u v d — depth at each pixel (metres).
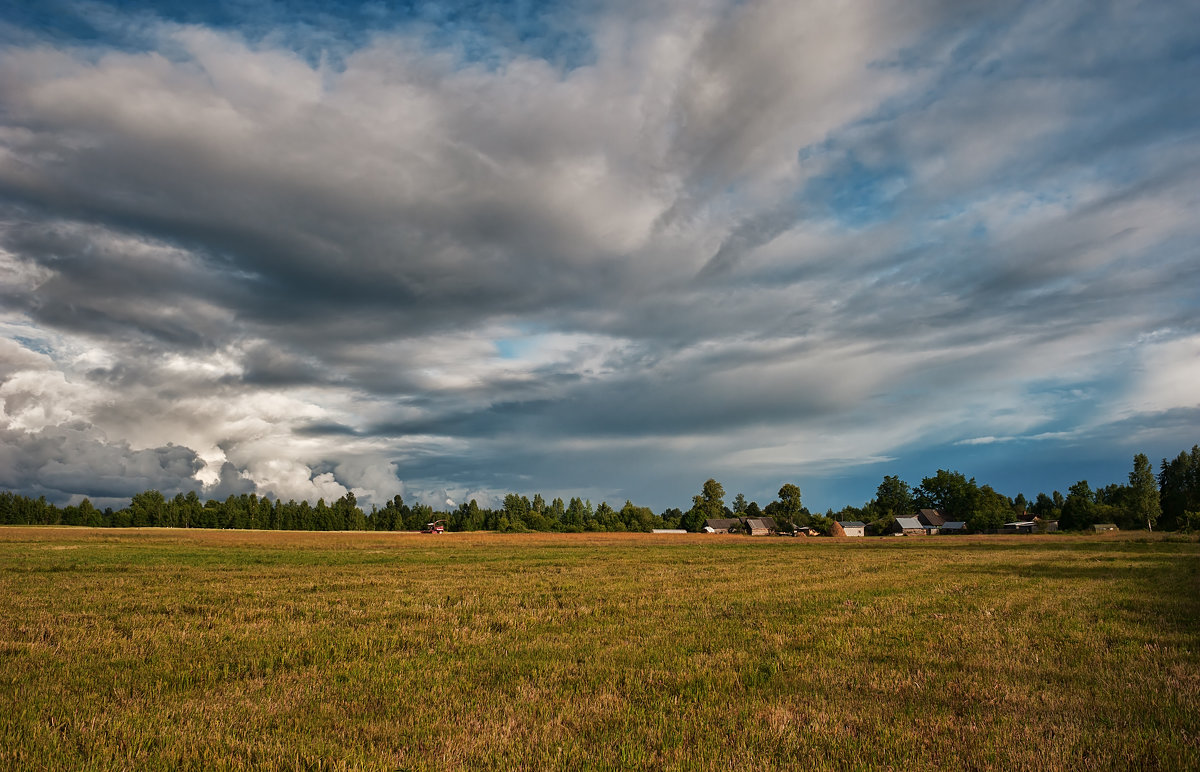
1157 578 26.89
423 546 66.56
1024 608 17.62
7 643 12.21
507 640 13.20
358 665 10.81
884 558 44.91
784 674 10.13
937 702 8.58
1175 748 6.71
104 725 7.61
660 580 27.14
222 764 6.47
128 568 31.80
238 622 15.38
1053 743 6.93
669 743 7.04
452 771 6.30
